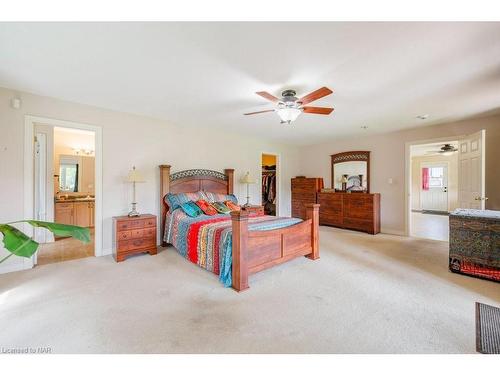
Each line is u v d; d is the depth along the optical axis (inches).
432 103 128.1
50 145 176.1
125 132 148.3
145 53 80.0
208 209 150.5
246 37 70.8
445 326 72.4
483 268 109.6
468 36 69.1
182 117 158.4
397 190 201.9
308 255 135.9
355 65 86.9
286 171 264.4
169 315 78.3
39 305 84.0
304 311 80.9
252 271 101.2
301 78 97.6
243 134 212.2
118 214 146.6
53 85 107.3
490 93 113.3
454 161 337.1
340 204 225.8
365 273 114.3
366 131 199.5
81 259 134.4
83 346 63.4
